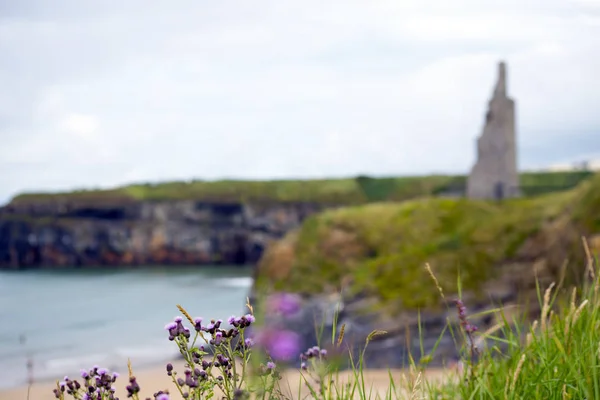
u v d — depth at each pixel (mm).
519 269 34719
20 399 25672
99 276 154000
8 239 195375
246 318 3059
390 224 48000
